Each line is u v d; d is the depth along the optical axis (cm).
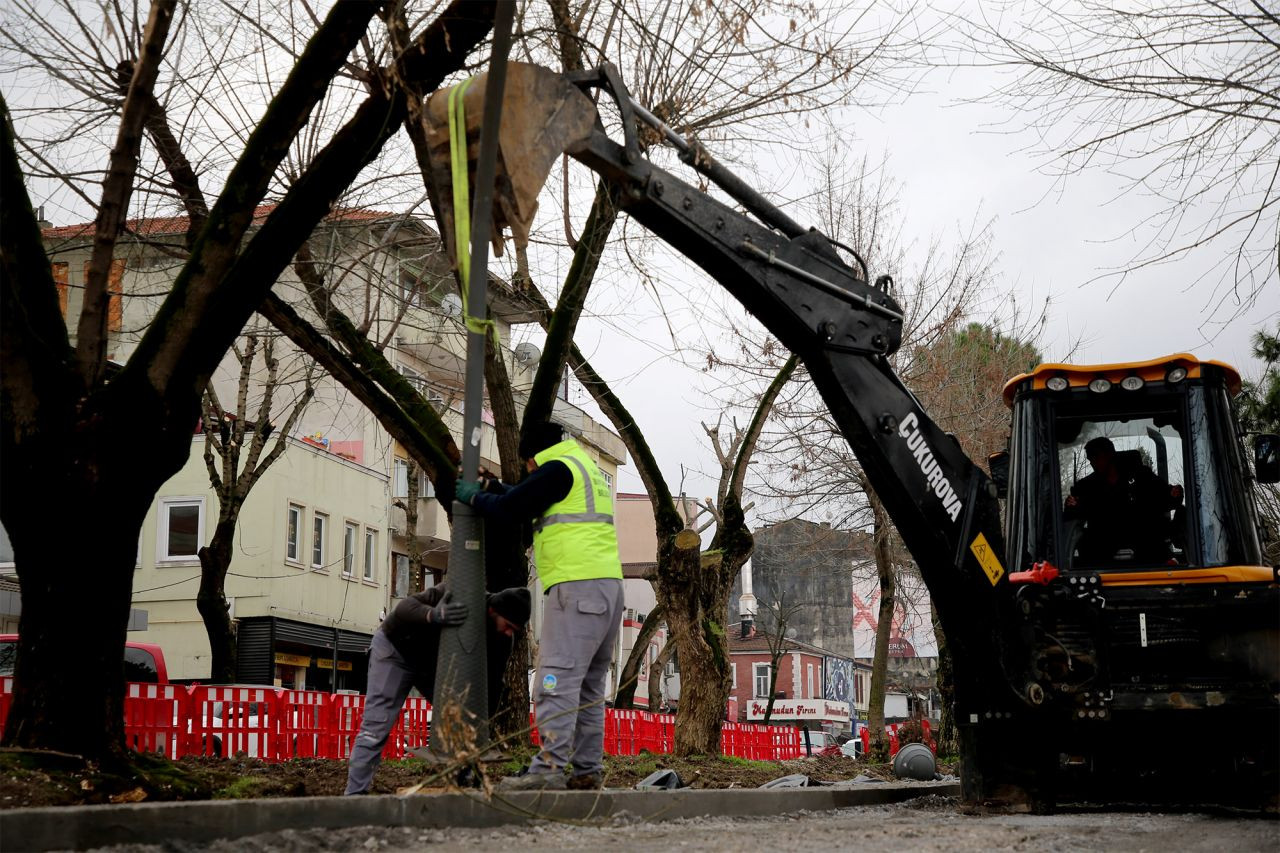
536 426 764
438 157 662
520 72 663
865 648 8469
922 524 847
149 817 501
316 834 528
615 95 700
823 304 800
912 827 674
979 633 855
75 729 731
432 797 590
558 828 612
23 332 744
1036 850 560
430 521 4103
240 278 775
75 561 741
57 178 973
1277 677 809
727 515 1641
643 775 1161
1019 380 926
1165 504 880
